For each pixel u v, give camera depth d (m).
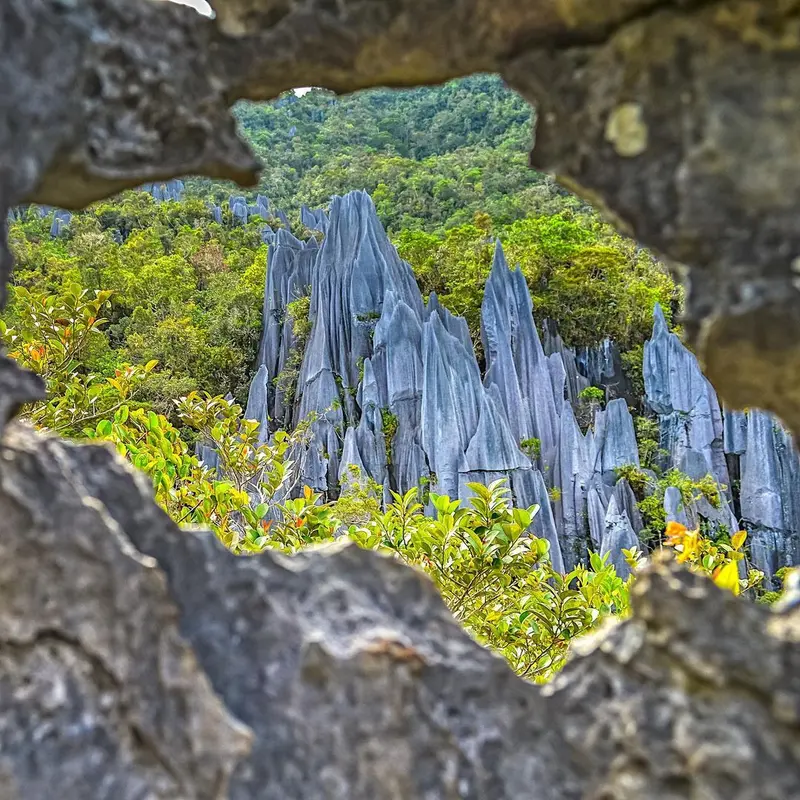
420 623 1.41
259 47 1.37
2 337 4.03
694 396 23.42
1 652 1.24
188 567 1.34
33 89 1.18
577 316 27.83
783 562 21.28
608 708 1.32
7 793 1.18
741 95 1.17
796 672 1.19
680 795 1.22
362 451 23.00
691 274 1.24
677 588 1.27
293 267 29.95
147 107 1.30
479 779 1.29
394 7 1.31
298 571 1.41
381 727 1.27
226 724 1.21
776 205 1.16
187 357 27.64
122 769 1.20
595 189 1.31
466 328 24.53
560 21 1.26
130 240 37.28
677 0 1.19
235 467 4.59
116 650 1.23
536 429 23.81
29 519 1.25
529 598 3.53
